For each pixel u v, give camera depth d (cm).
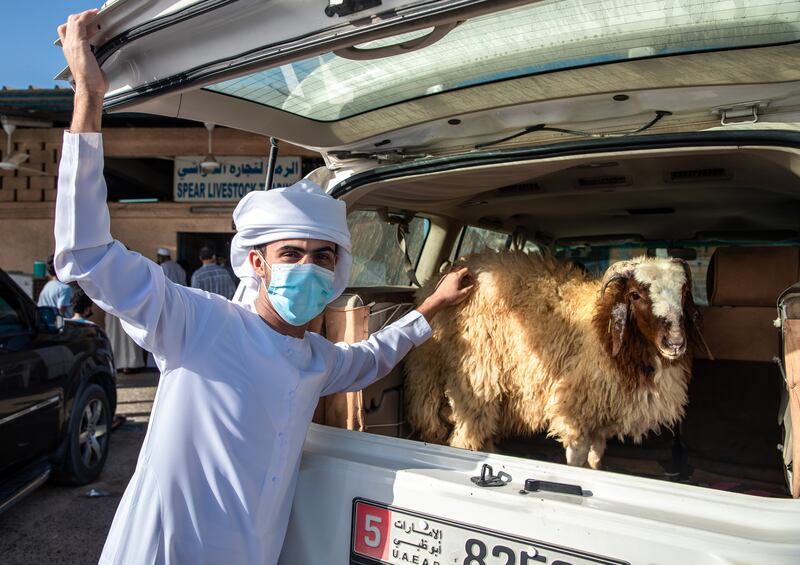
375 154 243
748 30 166
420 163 229
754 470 284
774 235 417
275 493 174
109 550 170
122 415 771
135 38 151
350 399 224
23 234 1182
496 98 215
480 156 220
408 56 189
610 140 201
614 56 186
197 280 832
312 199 177
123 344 1042
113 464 592
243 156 1152
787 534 132
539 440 325
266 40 138
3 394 404
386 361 221
